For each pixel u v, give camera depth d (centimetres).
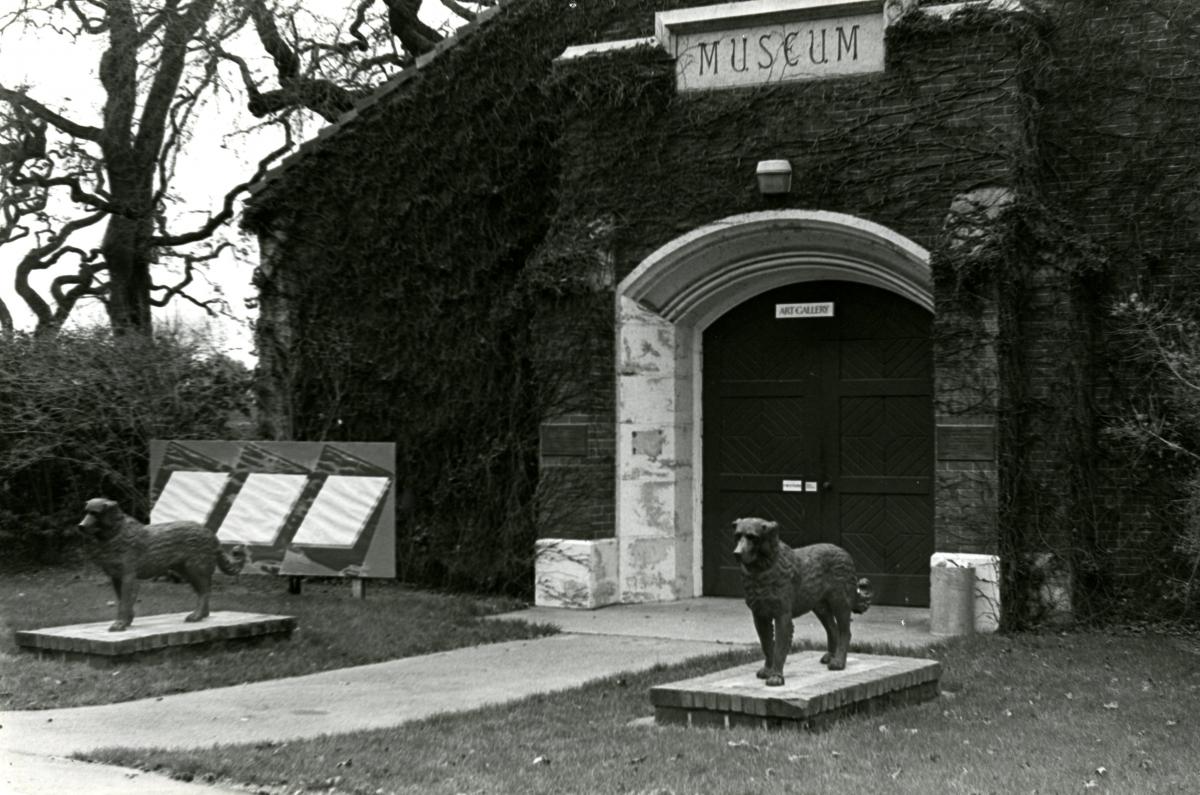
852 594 923
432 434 1620
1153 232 1341
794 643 1159
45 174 1980
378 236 1672
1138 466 1338
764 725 827
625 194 1455
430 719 883
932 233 1317
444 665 1118
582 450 1455
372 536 1466
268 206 1719
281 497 1495
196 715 909
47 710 924
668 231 1436
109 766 753
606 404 1469
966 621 1248
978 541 1258
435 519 1609
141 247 2047
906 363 1457
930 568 1338
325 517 1478
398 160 1662
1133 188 1348
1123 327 1334
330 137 1695
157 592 1495
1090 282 1338
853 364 1480
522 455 1546
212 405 1745
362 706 946
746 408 1527
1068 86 1366
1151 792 684
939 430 1274
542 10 1586
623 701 942
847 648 925
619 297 1462
